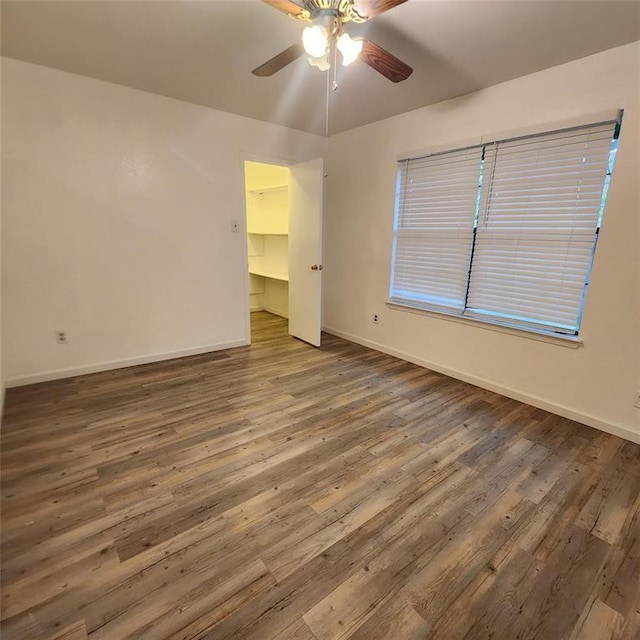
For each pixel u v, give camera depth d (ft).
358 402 8.94
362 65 7.88
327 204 14.33
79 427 7.50
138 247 10.41
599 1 5.55
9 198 8.46
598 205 7.41
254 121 11.89
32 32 6.87
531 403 8.87
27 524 5.01
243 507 5.45
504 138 8.56
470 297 10.02
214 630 3.75
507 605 4.09
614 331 7.39
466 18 6.07
